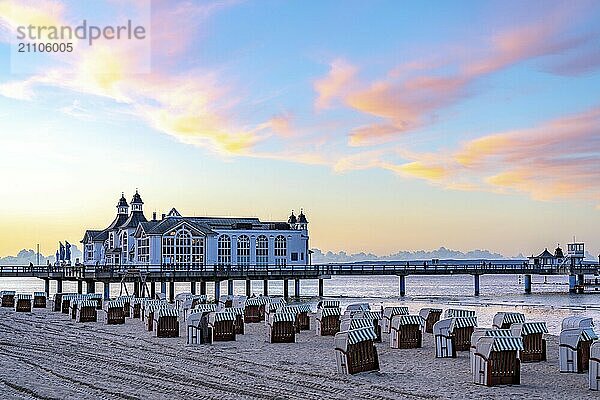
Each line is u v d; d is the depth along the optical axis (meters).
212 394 18.11
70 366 22.58
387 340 30.69
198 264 82.81
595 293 98.62
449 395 18.42
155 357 25.03
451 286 151.75
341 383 19.89
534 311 59.88
